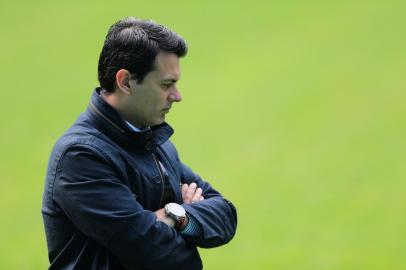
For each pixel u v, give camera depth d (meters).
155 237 12.08
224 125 64.81
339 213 45.62
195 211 12.99
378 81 73.25
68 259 12.45
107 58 12.38
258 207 47.50
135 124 12.70
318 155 56.25
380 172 52.00
